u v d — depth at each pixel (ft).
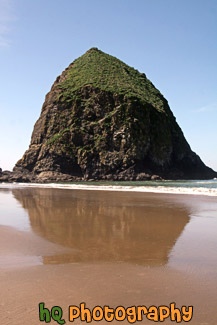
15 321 14.05
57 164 289.94
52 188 149.89
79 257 24.58
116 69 370.53
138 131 282.97
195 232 34.81
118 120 288.51
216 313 14.71
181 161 333.42
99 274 20.18
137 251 26.43
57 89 334.03
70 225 39.78
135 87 342.03
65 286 18.04
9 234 33.96
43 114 332.60
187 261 23.17
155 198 80.02
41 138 317.42
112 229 36.86
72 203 69.21
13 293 17.07
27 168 308.40
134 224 40.32
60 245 28.81
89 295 16.78
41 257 24.72
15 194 104.73
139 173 274.36
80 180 277.03
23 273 20.52
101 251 26.48
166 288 17.67
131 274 20.15
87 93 314.35
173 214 49.60
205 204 64.08
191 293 16.96
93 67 369.71
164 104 361.10
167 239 31.24
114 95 303.27
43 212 53.52
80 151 285.64
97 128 292.61
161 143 299.58
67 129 297.53
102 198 82.69
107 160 276.82
